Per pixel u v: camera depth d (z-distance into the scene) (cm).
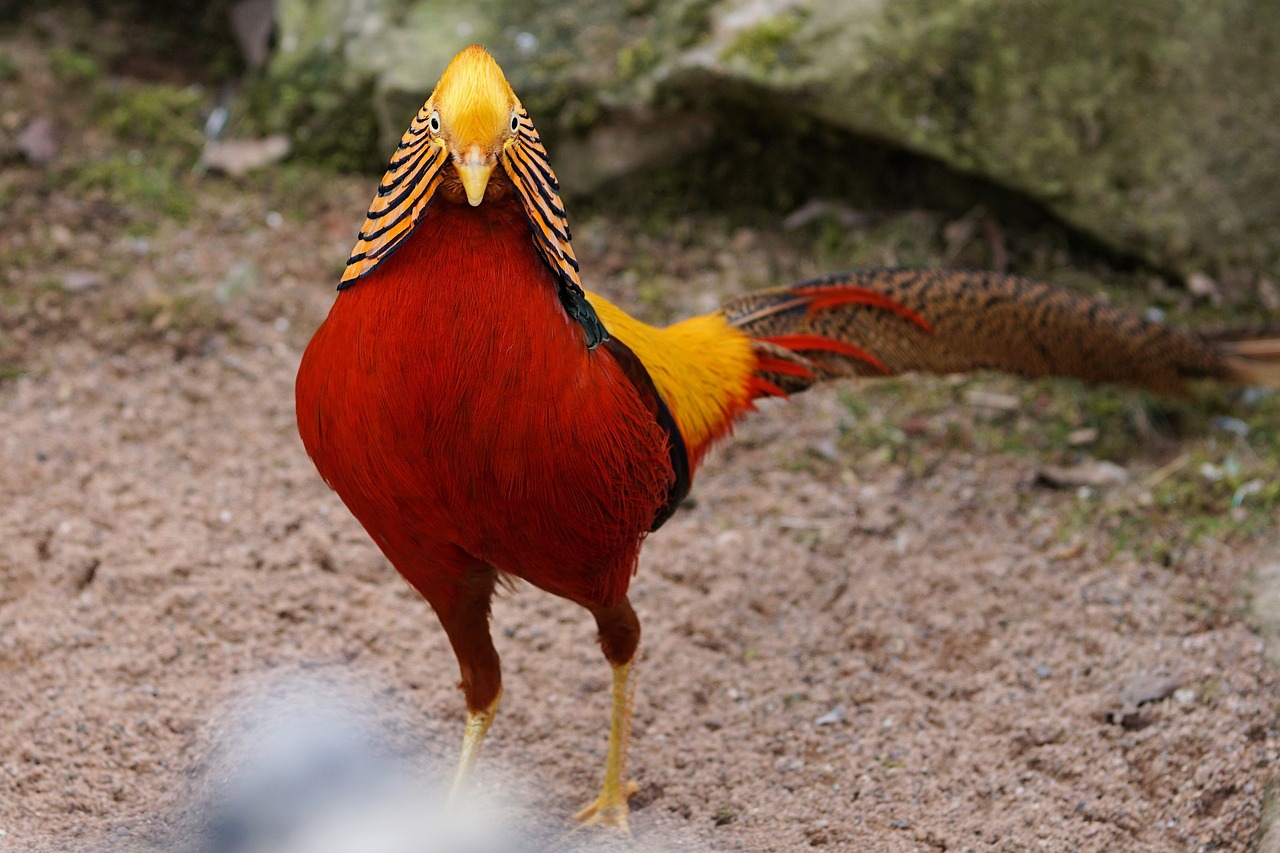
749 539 554
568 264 311
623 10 718
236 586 501
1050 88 701
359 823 378
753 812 415
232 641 477
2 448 563
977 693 470
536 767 435
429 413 306
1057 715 452
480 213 299
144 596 494
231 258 690
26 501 536
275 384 618
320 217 728
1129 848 392
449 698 459
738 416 449
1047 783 422
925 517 568
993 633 499
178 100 780
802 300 468
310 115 759
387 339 303
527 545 332
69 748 421
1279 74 728
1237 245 714
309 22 772
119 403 597
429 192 292
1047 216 723
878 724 457
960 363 513
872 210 733
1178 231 708
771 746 448
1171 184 711
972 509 573
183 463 568
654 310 679
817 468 598
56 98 762
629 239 726
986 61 693
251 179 745
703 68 688
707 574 533
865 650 496
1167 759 425
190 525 532
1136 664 471
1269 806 393
